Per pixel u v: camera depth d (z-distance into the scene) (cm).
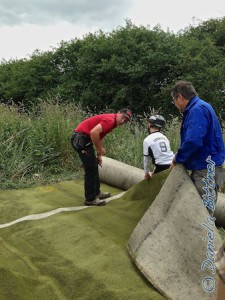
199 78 1606
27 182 663
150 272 343
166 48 1794
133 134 879
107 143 806
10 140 730
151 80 1788
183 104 367
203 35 2023
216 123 367
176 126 801
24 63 2439
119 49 1875
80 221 470
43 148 747
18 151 719
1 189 632
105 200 555
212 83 1577
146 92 1795
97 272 351
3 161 681
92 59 1925
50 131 779
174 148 730
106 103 1881
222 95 1603
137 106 1797
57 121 798
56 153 759
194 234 336
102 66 1827
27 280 341
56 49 2198
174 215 362
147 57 1758
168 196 378
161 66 1762
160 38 1909
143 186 511
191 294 310
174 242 349
